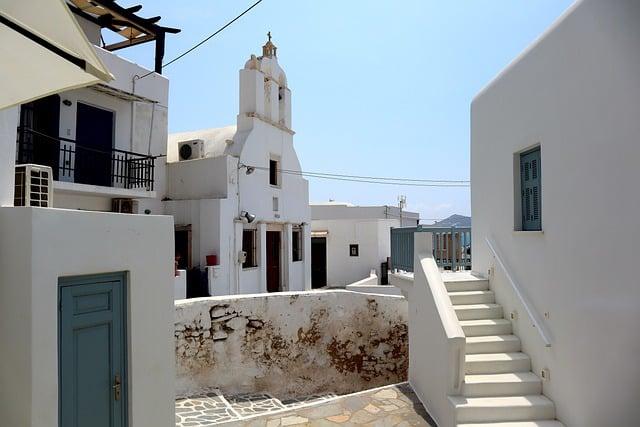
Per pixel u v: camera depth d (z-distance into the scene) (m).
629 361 4.20
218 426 6.36
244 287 14.28
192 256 13.44
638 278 4.06
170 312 4.55
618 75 4.32
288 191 17.59
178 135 18.22
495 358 6.27
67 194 10.72
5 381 3.33
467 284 7.73
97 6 11.85
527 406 5.53
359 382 9.88
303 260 18.44
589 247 4.83
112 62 11.66
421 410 6.71
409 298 8.05
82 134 11.05
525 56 6.43
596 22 4.68
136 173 12.20
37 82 3.41
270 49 17.23
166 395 4.45
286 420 6.48
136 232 4.21
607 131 4.50
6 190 3.79
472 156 8.71
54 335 3.41
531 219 6.53
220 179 13.75
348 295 10.10
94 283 3.85
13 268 3.34
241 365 8.96
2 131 3.73
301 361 9.56
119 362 4.04
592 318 4.77
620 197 4.31
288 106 18.09
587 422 4.86
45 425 3.30
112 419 3.95
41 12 2.78
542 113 5.91
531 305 6.22
